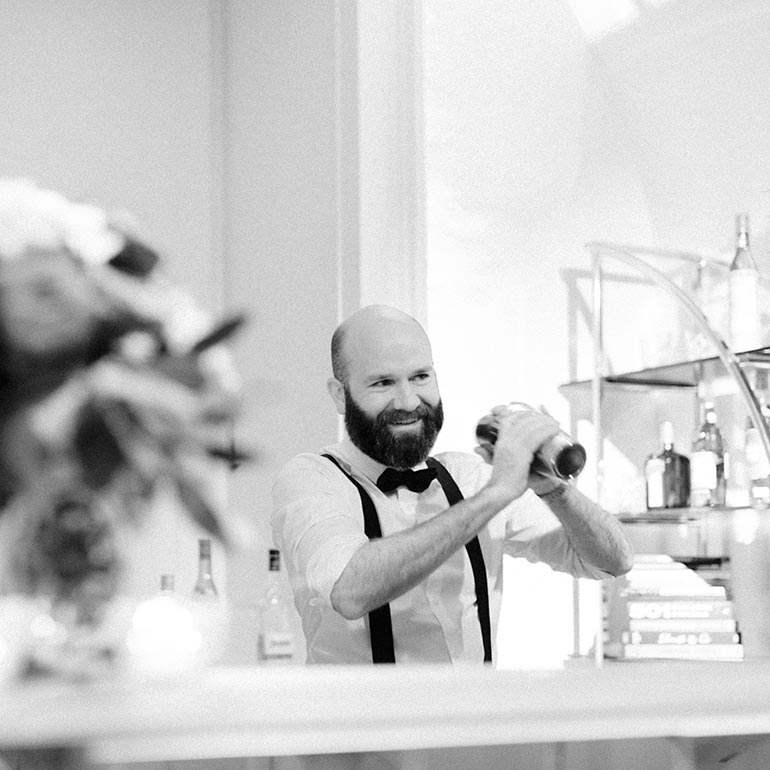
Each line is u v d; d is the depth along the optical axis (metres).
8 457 1.21
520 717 1.48
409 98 4.19
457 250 4.20
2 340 1.23
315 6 4.41
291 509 2.80
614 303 4.41
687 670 1.72
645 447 4.34
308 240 4.41
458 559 2.93
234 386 1.35
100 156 4.91
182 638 1.68
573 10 4.48
